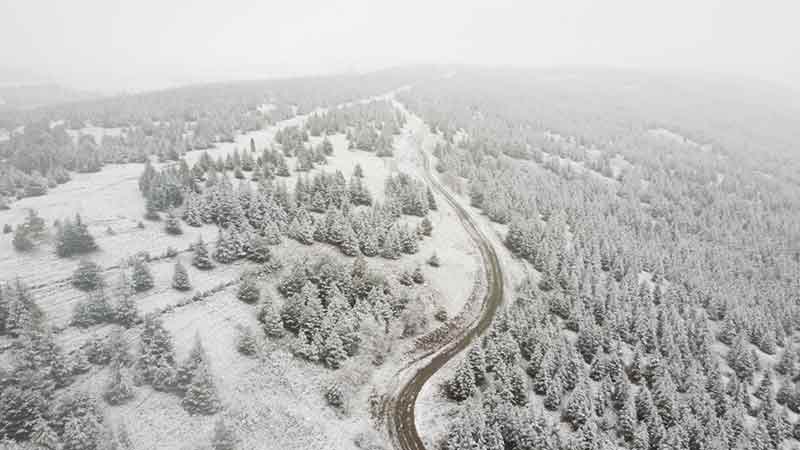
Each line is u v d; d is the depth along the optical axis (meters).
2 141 91.38
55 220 60.97
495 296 70.94
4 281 49.12
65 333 45.03
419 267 70.25
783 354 63.84
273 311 53.47
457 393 51.66
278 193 71.62
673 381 55.16
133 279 52.75
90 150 88.50
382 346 56.81
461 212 92.62
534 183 102.31
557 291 67.25
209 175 75.44
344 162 99.38
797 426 51.19
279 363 50.88
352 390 51.06
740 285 78.69
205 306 54.06
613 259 79.56
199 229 66.75
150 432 39.88
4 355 41.00
